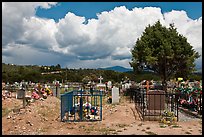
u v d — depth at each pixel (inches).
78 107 567.5
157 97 494.0
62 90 1341.0
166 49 1179.9
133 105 699.4
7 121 470.6
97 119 498.0
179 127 412.8
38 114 535.5
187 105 618.5
